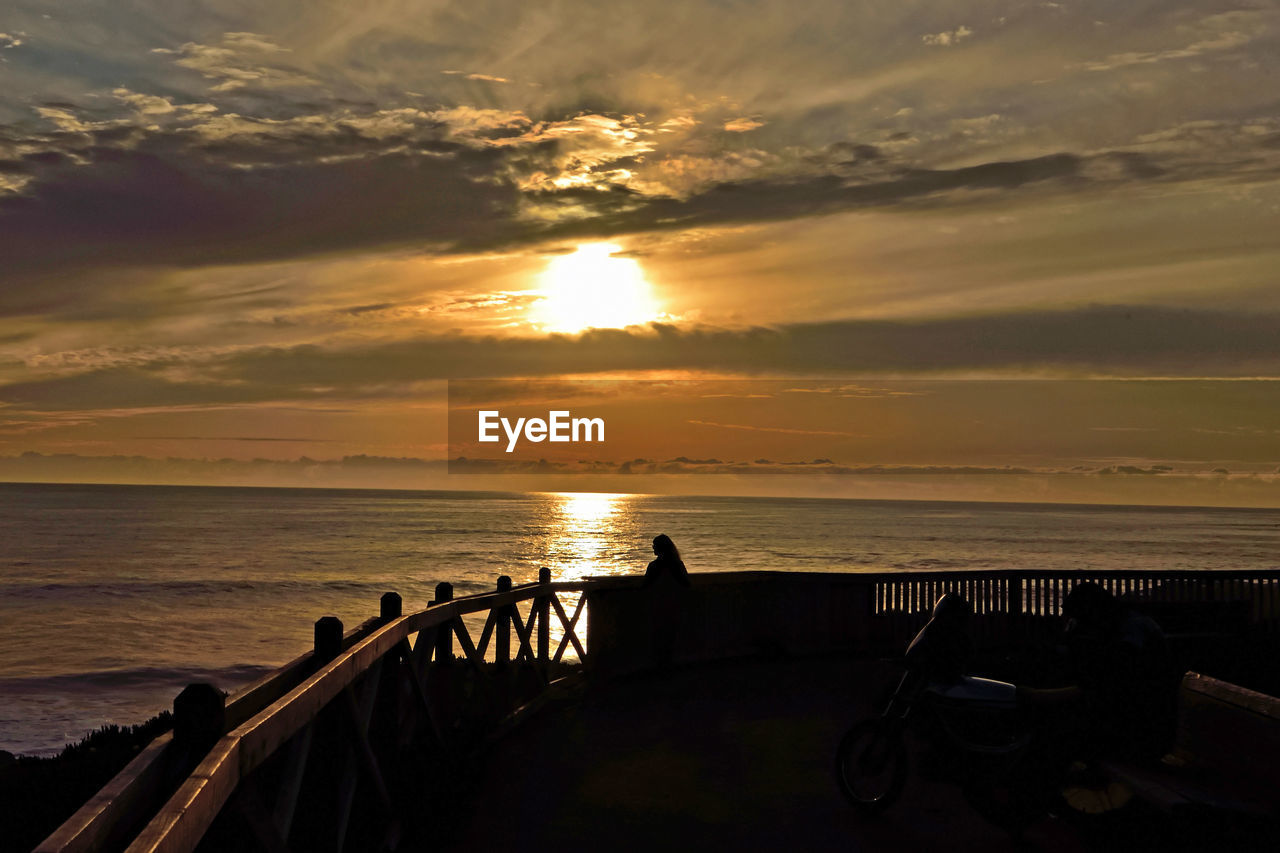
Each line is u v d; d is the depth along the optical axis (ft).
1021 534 424.05
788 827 19.45
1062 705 18.89
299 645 117.08
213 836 11.09
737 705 32.96
